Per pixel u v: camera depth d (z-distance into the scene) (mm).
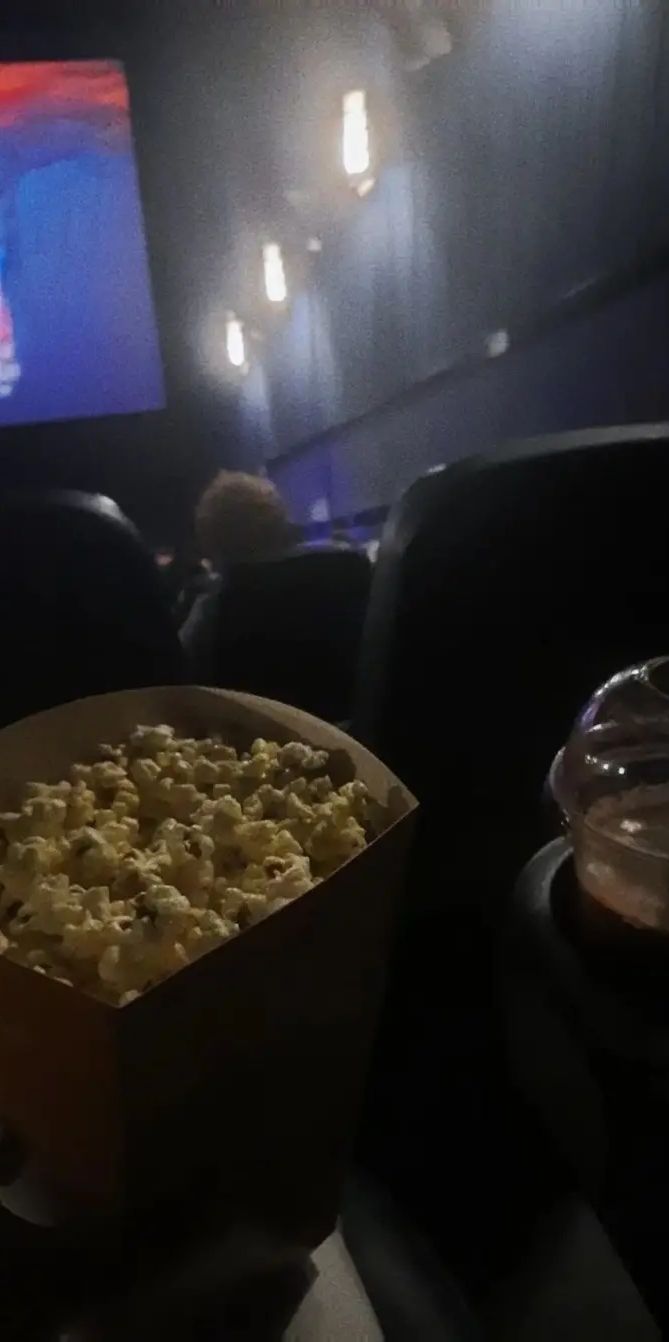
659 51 2141
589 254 2566
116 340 4289
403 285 3539
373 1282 831
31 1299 733
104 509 970
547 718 1047
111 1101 577
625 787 668
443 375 3414
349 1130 779
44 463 4457
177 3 3797
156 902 589
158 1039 560
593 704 753
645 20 2160
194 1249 721
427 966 1131
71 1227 702
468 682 1008
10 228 3977
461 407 3365
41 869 627
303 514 4508
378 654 991
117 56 3846
